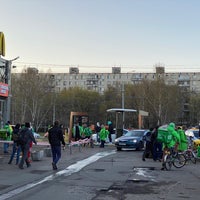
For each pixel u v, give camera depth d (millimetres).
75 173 14625
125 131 39344
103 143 32656
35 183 12094
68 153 24766
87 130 32812
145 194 10547
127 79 133375
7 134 22453
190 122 107375
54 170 15469
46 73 93875
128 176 14023
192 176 14422
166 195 10469
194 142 22875
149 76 129875
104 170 15719
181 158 17250
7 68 33125
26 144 16062
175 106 88438
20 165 15875
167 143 16766
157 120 79500
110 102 94625
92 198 9820
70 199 9672
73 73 138375
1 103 30750
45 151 21625
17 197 9867
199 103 107812
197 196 10453
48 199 9641
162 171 15836
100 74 137875
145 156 21344
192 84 131125
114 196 10156
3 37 29938
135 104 88500
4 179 12922
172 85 90062
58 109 97000
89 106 98125
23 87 86000
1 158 18234
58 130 15859
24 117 84438
